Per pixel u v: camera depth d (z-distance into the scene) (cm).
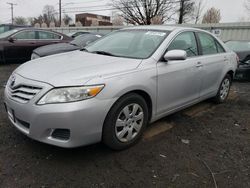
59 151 302
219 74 472
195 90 412
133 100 304
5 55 901
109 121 282
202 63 412
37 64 323
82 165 278
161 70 334
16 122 293
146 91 316
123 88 285
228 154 319
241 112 476
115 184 252
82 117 257
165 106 357
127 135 309
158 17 3438
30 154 294
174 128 386
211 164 294
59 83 259
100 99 266
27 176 257
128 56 346
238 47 869
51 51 684
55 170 268
